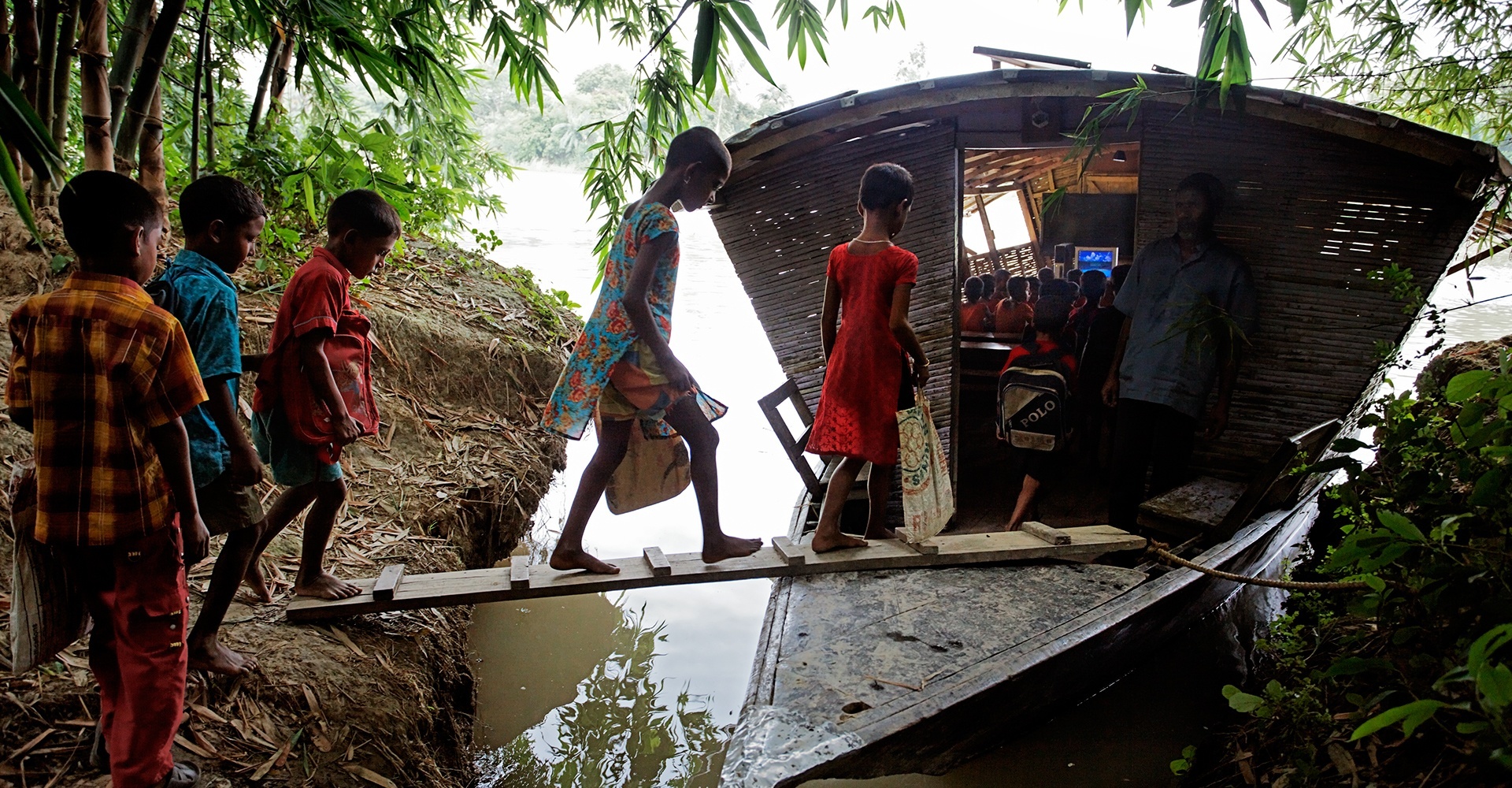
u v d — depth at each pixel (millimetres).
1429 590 2852
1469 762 2627
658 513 6504
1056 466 4914
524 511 5410
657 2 5984
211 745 2689
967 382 7320
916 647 3541
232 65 7027
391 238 3291
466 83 7859
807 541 4453
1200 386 4719
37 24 4789
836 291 4023
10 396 2340
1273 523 4949
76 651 2889
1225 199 5027
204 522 2750
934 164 5309
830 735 2971
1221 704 4145
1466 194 4543
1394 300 4824
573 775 3889
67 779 2457
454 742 3602
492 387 6160
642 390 3365
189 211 2756
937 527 4133
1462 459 3248
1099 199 9250
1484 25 5125
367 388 3400
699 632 5098
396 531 4344
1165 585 4004
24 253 4449
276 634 3254
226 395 2650
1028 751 3732
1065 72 4777
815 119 5059
